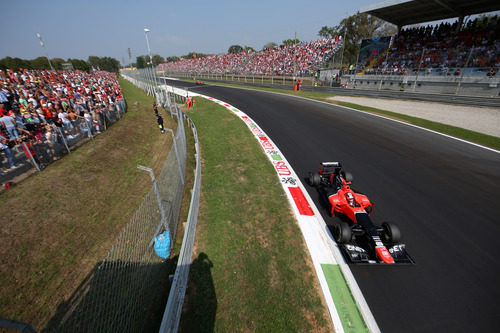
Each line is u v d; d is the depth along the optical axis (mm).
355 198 6152
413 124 14555
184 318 4285
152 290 4777
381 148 11266
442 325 4066
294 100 23453
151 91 35062
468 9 25203
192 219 6203
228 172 9531
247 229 6387
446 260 5289
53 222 7176
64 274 5543
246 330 4094
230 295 4680
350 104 20656
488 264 5168
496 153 10156
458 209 6852
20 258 5910
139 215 5211
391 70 27453
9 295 5051
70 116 13422
